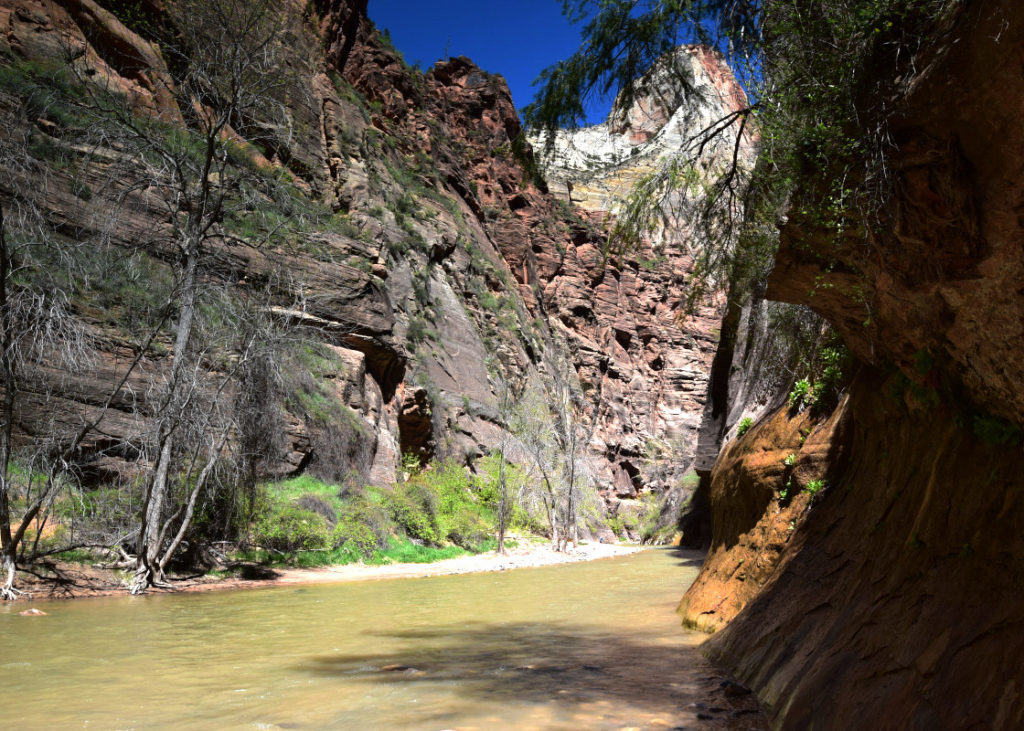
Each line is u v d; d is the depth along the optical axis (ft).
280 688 15.08
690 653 19.24
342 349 95.50
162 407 48.16
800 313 27.81
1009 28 6.97
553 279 229.25
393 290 123.65
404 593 40.96
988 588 8.95
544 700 13.79
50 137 64.23
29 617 29.30
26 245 46.88
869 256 11.08
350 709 13.14
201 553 53.06
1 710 13.25
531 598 37.19
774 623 15.87
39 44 77.82
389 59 189.06
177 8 56.90
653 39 13.80
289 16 133.90
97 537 45.93
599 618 27.94
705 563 29.55
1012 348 8.80
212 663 18.31
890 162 9.03
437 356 129.29
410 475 101.35
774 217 14.32
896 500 13.37
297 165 122.21
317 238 96.78
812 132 10.60
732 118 14.20
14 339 42.42
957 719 7.68
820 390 22.35
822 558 16.08
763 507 23.32
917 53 8.57
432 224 155.33
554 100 14.98
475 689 14.89
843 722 9.69
